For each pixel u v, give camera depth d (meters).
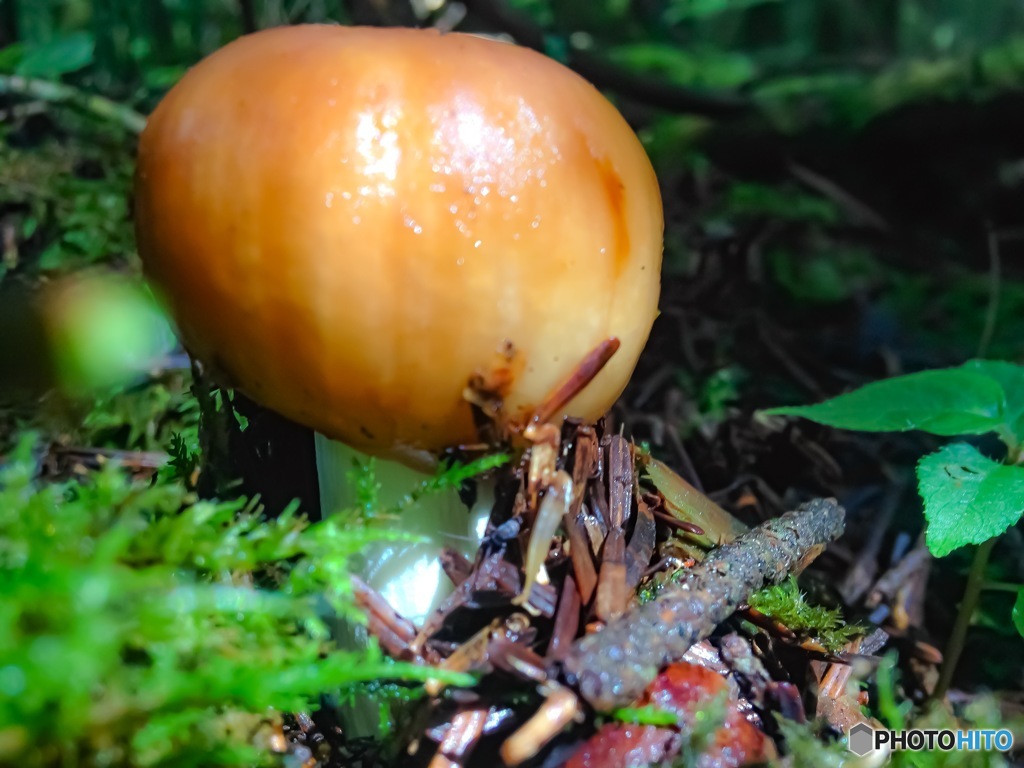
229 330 0.08
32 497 0.07
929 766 0.08
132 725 0.06
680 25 0.52
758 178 0.32
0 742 0.05
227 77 0.07
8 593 0.06
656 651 0.08
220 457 0.10
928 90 0.29
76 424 0.14
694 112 0.33
